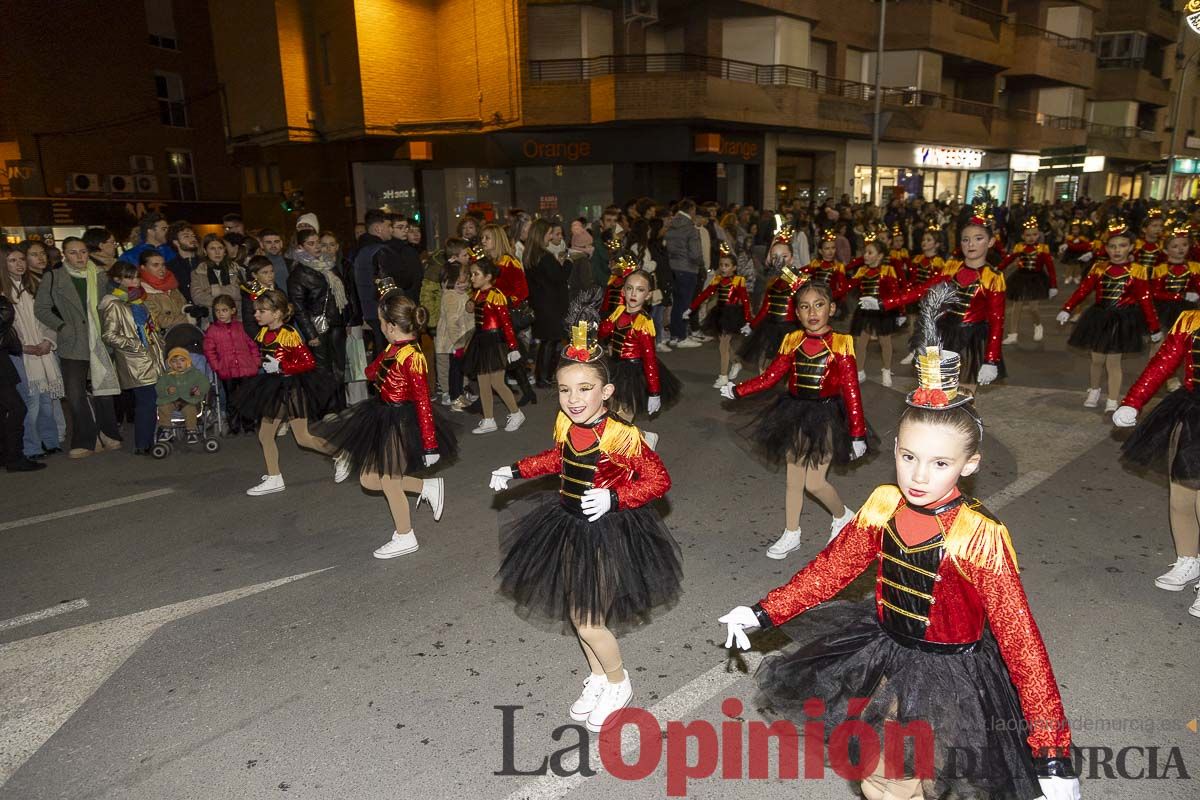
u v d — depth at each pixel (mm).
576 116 21500
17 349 7332
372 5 22188
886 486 2521
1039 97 40062
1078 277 21281
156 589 5047
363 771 3307
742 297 9461
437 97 24062
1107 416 8336
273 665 4125
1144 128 50531
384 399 5309
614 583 3322
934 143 31016
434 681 3943
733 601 4652
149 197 28484
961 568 2283
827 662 2596
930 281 6969
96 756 3467
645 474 3322
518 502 4016
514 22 21328
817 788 3150
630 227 12297
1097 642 4078
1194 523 4516
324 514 6262
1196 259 11180
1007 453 7199
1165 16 46938
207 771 3340
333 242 9328
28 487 7062
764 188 24922
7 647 4398
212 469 7461
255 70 25328
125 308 7562
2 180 25891
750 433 5441
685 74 20609
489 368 8172
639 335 6453
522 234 11844
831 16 26344
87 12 26578
